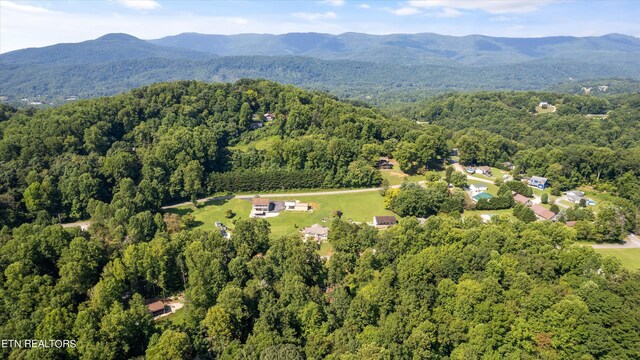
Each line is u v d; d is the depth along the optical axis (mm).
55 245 103188
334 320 88250
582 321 78375
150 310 99188
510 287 90688
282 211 167625
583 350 77062
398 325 82250
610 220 136125
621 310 78688
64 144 169625
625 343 75062
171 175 174500
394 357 76250
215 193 183750
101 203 144250
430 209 158875
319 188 188250
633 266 119625
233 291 90125
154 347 77688
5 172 150250
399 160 195250
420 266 96500
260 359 75812
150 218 131500
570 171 194625
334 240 122438
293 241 107125
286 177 185625
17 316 84688
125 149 181375
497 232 108125
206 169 187375
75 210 153125
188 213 165875
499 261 97500
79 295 96250
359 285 98875
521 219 149750
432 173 188250
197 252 102250
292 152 189125
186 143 183000
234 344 81438
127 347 80750
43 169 158375
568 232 113688
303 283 95750
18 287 89625
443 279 93875
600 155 188875
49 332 78500
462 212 161750
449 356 83250
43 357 73875
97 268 102375
